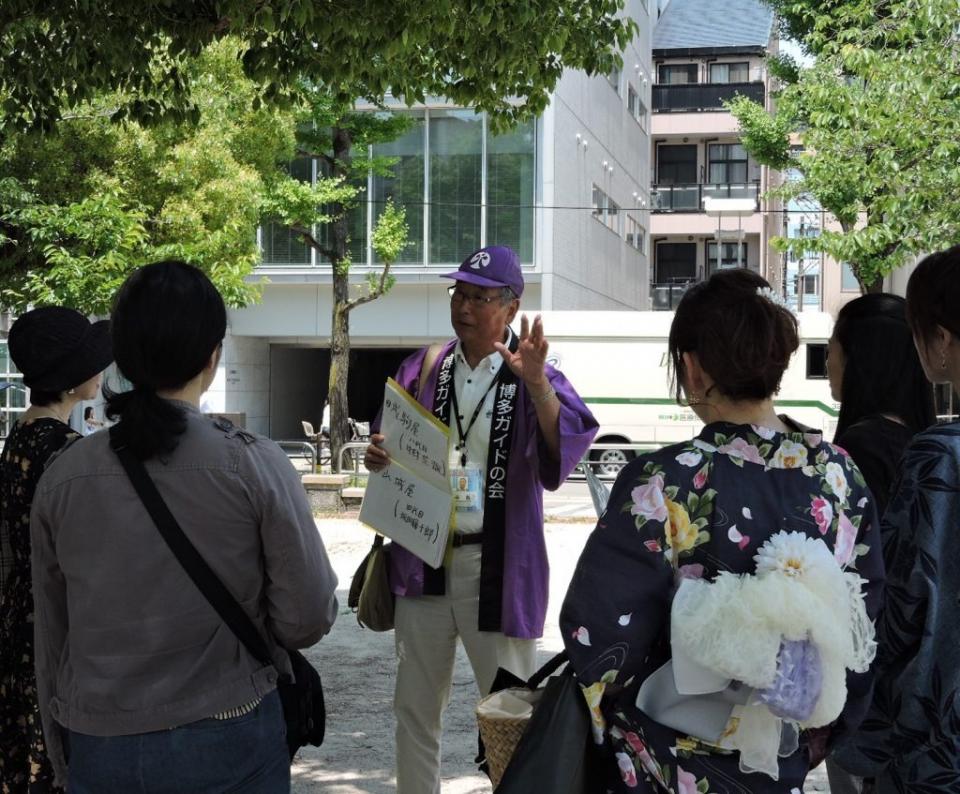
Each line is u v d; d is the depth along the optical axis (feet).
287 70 21.71
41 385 9.92
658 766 6.46
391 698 18.71
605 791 6.68
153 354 6.86
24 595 9.79
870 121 38.11
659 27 145.18
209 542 6.77
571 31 22.22
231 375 81.41
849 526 6.64
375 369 105.09
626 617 6.40
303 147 58.29
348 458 59.62
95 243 34.55
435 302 77.46
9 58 20.79
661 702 6.54
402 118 55.42
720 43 140.46
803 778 6.72
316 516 43.60
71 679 6.93
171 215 37.73
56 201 36.24
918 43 35.68
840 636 6.04
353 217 76.74
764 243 130.82
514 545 11.16
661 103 135.23
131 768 6.64
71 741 6.91
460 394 11.59
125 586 6.72
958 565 6.31
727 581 6.19
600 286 91.50
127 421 6.81
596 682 6.41
